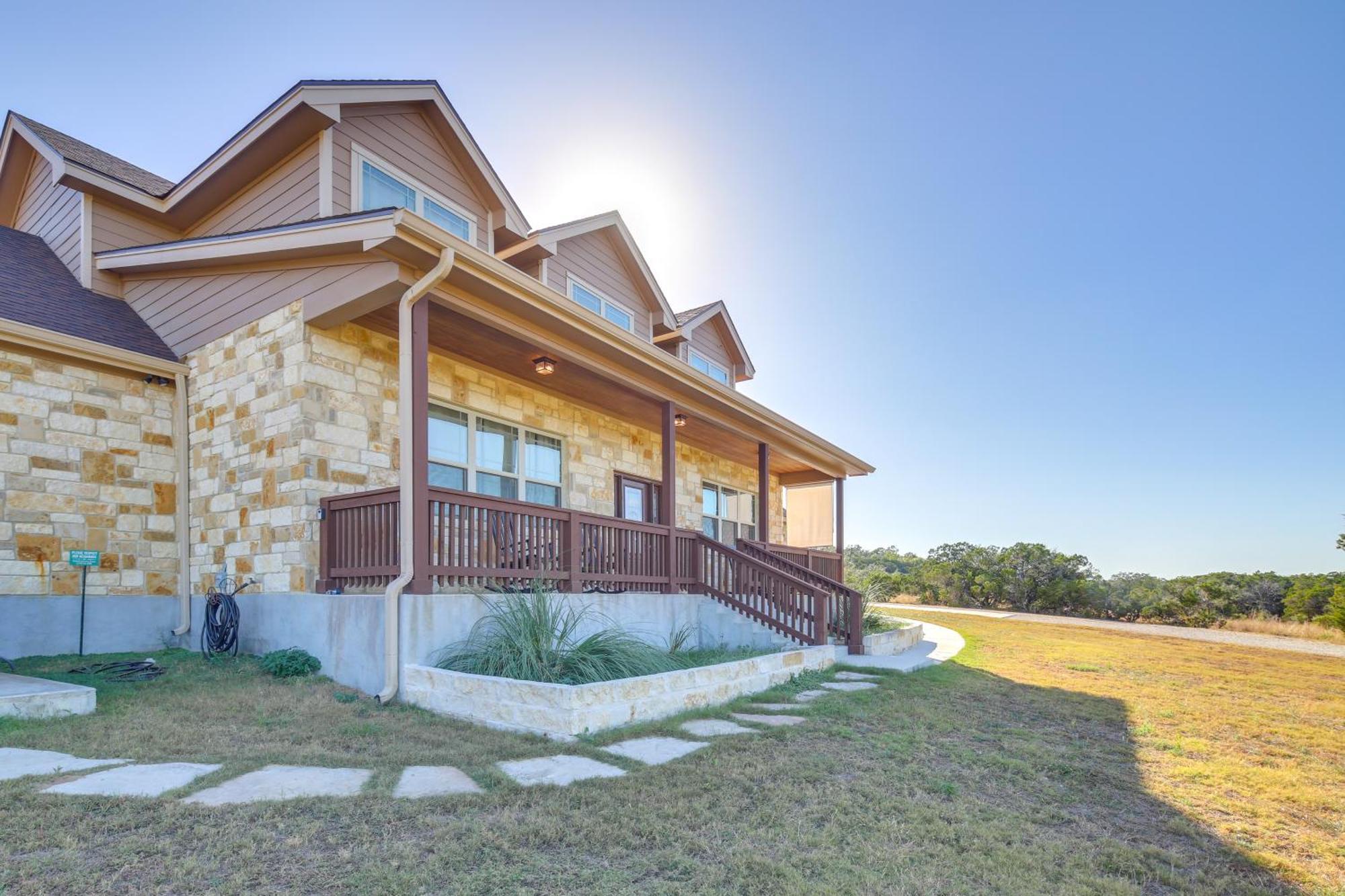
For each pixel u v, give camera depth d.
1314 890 2.94
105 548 7.33
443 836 3.01
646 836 3.12
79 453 7.25
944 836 3.28
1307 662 11.30
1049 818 3.64
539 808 3.37
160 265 7.96
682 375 9.13
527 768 4.00
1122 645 13.10
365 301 6.34
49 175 9.77
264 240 6.68
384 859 2.76
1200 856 3.25
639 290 13.09
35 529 6.90
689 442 13.16
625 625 8.08
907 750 4.76
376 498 6.15
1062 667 9.49
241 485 7.23
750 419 11.20
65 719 4.70
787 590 9.27
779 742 4.81
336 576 6.43
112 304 8.59
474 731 4.77
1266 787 4.27
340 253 6.39
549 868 2.77
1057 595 23.08
